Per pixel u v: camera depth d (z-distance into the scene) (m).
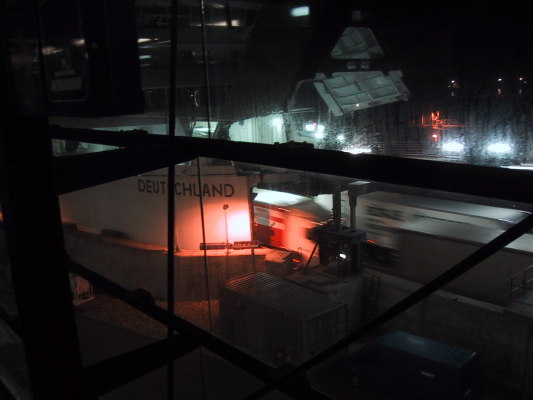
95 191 29.09
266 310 21.27
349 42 14.56
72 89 1.57
